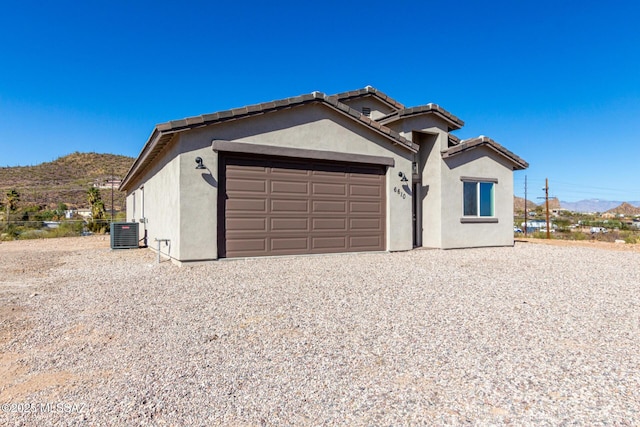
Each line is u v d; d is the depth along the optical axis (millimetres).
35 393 2838
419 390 2816
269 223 9891
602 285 6559
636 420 2383
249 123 9602
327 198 10711
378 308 5027
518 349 3594
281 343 3783
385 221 11617
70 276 7672
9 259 10727
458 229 12977
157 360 3402
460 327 4242
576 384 2883
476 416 2463
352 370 3158
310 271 7906
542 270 8188
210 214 9133
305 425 2387
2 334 4117
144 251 12852
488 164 13758
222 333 4090
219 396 2750
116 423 2430
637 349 3584
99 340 3926
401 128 12367
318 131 10492
